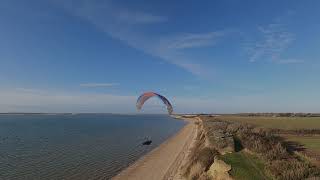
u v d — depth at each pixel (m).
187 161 34.66
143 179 31.61
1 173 36.88
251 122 90.06
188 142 58.78
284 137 52.22
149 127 131.88
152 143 67.06
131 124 161.50
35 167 40.28
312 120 104.62
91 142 69.31
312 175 20.20
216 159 24.53
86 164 41.84
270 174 21.53
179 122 185.00
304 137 52.31
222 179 22.31
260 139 34.44
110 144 65.31
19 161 44.88
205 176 24.30
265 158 25.22
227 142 29.88
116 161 43.94
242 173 21.86
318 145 40.91
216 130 43.09
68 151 54.69
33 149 58.12
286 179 19.92
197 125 107.31
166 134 93.44
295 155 30.14
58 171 37.75
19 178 34.53
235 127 53.12
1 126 139.88
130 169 37.62
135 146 61.69
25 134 93.62
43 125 150.00
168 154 47.12
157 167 36.88
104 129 117.38
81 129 117.50
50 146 62.50
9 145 65.06
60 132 101.50
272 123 85.06
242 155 26.89
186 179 27.67
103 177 34.22
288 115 170.38
